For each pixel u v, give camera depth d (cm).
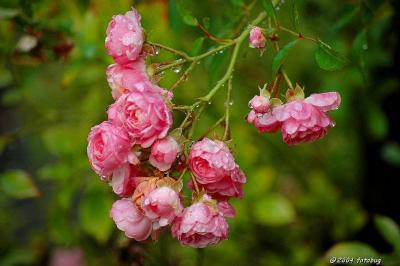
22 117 142
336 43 84
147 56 59
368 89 90
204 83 94
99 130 55
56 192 96
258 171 88
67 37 82
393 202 93
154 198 54
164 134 54
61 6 86
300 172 113
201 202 56
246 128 96
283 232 107
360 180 101
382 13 78
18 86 95
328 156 113
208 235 56
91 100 97
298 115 56
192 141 57
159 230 58
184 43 83
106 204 86
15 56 84
